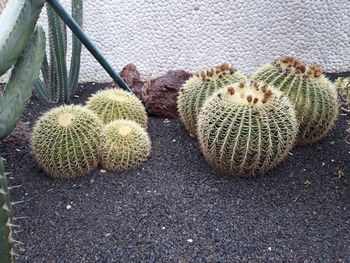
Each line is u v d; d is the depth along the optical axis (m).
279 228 1.12
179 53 2.41
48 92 2.05
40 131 1.32
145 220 1.15
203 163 1.45
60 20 1.80
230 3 2.27
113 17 2.34
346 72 2.40
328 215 1.17
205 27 2.34
